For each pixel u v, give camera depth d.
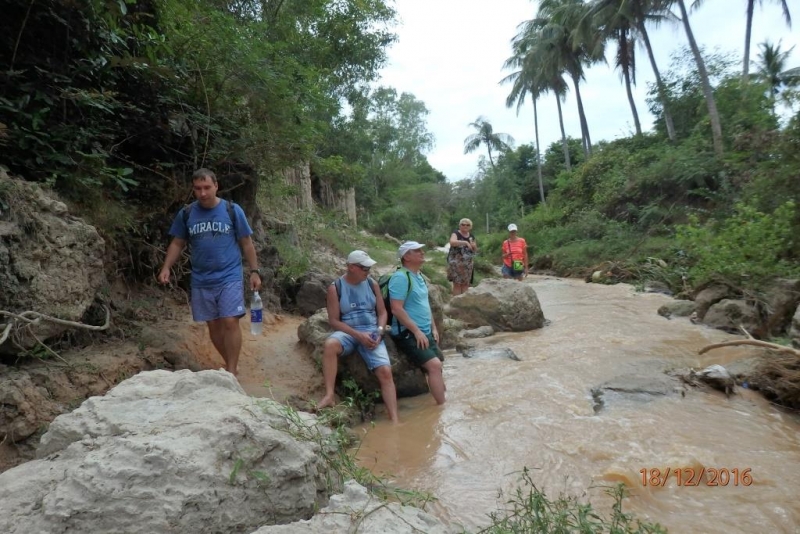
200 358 4.93
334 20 13.10
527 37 35.38
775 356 5.07
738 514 2.87
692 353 6.18
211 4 7.42
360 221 31.62
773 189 9.22
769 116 13.59
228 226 4.52
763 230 8.45
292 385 4.86
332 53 13.38
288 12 10.30
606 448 3.68
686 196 18.88
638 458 3.52
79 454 2.31
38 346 3.67
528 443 3.82
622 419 4.20
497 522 2.54
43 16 4.66
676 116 27.05
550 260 20.02
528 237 25.03
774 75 24.56
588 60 31.41
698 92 26.17
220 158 6.52
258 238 7.40
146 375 2.96
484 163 44.62
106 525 1.96
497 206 41.66
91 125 5.07
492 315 8.20
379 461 3.70
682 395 4.75
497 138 47.28
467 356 6.51
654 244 15.38
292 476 2.31
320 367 5.13
